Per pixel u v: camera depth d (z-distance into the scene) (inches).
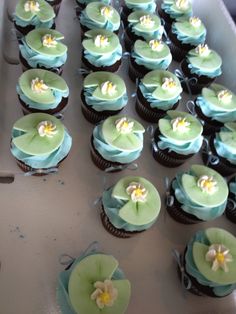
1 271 11.4
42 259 11.9
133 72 17.0
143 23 17.8
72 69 17.3
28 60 15.1
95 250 11.4
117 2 20.5
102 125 13.4
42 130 12.3
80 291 9.5
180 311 11.9
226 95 15.7
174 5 19.8
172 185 13.3
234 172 14.8
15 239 12.0
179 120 14.0
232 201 13.7
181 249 13.2
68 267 10.8
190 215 12.7
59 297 10.1
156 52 16.7
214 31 20.0
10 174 13.5
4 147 13.9
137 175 14.7
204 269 10.7
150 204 11.8
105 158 13.2
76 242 12.5
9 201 12.8
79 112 15.9
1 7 17.1
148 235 13.3
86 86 14.5
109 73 15.2
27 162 12.3
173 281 12.4
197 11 21.3
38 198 13.1
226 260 10.9
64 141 13.0
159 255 12.9
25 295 11.2
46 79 14.1
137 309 11.7
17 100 15.4
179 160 14.4
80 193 13.6
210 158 14.9
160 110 15.4
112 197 12.0
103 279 9.8
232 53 18.3
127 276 12.2
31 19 16.3
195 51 17.5
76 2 19.3
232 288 11.1
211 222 14.1
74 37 18.7
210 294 11.1
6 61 16.7
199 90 17.6
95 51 15.8
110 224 12.2
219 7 19.9
